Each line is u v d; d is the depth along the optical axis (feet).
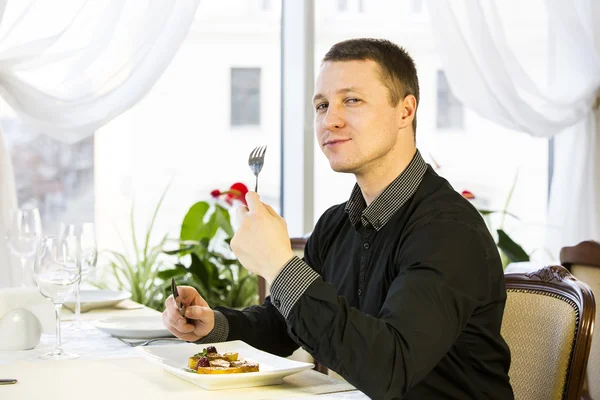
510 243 10.56
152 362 4.56
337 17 11.35
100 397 3.92
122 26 9.27
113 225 10.63
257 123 11.23
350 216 4.89
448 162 12.03
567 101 11.30
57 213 10.43
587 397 6.98
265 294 8.31
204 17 10.90
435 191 4.58
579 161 11.48
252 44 11.12
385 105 4.57
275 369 4.40
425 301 3.89
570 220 11.49
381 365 3.69
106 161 10.59
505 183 12.30
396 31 11.63
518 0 11.82
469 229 4.25
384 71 4.58
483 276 4.19
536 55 11.96
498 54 10.93
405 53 4.75
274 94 11.29
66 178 10.44
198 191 11.01
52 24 8.91
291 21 11.14
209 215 10.76
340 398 4.01
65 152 10.41
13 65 8.67
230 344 4.91
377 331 3.73
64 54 8.92
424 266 4.05
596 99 11.41
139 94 9.30
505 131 12.25
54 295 4.86
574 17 11.33
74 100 9.01
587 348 4.81
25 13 8.72
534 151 12.40
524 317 5.25
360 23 11.46
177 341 5.46
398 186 4.62
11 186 8.70
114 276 9.99
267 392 4.11
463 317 4.01
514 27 11.85
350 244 5.03
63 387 4.12
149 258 9.98
